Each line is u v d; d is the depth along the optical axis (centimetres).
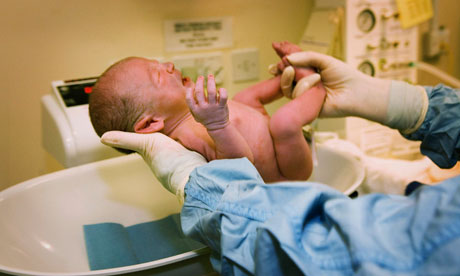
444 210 39
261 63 133
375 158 103
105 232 80
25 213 76
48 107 95
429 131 78
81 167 86
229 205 50
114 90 75
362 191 95
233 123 76
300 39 136
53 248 74
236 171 57
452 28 148
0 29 105
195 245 76
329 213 44
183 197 61
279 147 76
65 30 110
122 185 88
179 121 77
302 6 133
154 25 118
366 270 37
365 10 111
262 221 48
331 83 83
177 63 122
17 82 109
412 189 71
